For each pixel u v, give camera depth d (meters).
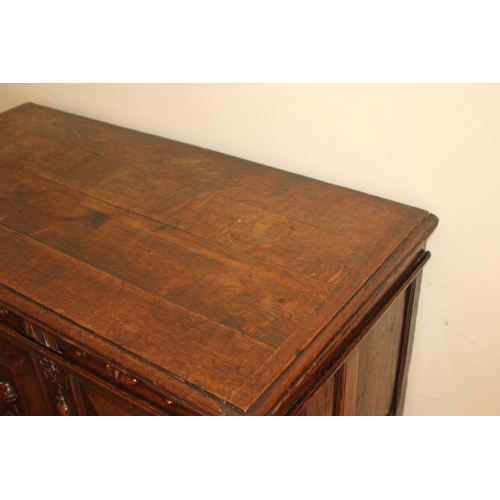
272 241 1.29
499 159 1.21
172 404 1.05
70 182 1.54
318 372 1.09
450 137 1.24
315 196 1.43
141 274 1.22
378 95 1.29
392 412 1.63
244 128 1.55
